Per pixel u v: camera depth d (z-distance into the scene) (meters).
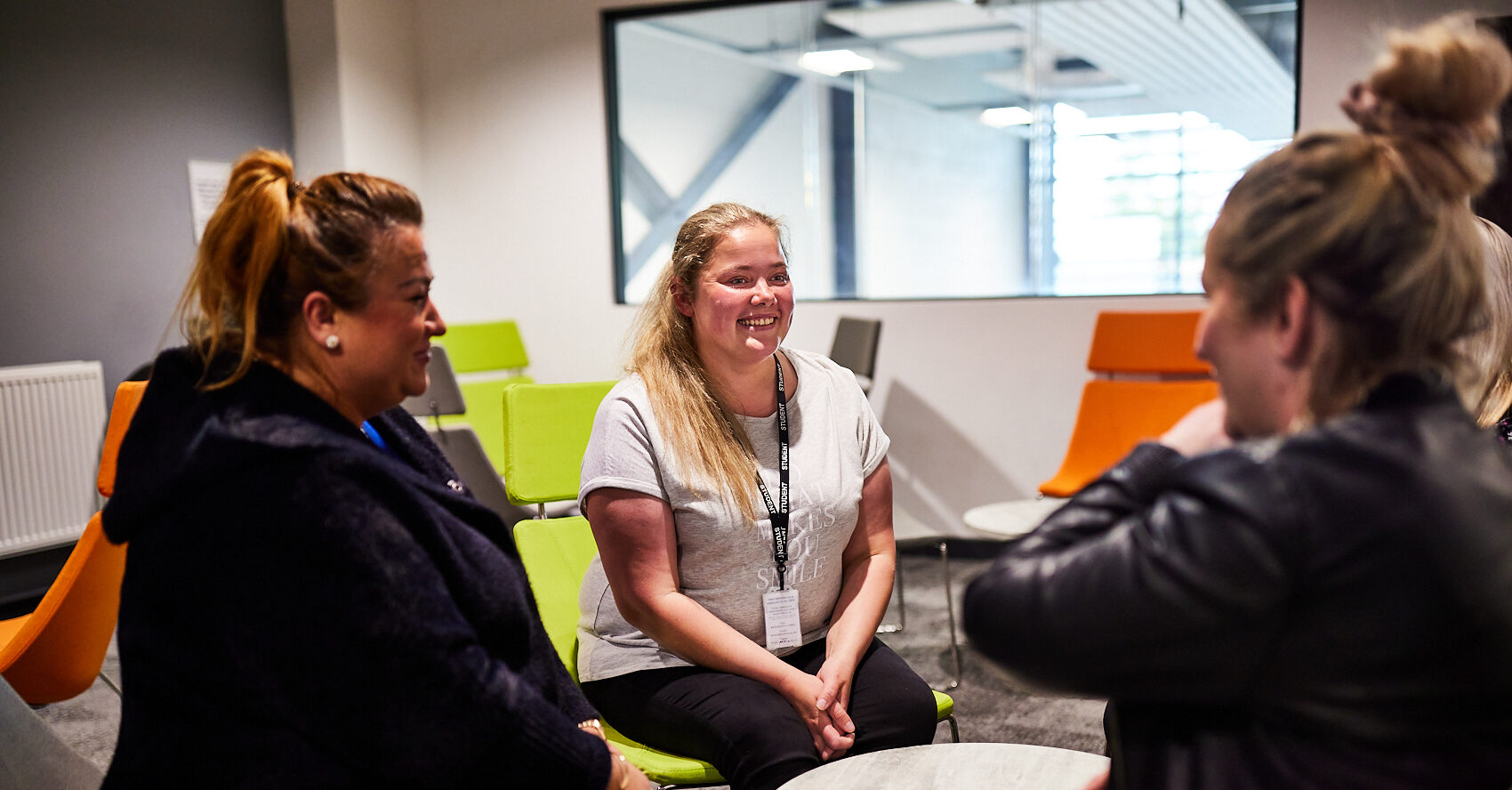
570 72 4.93
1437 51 0.71
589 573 1.85
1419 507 0.67
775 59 5.01
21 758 1.55
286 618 0.95
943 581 4.09
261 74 4.71
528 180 5.09
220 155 4.56
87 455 3.96
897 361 4.52
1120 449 3.66
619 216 5.00
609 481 1.62
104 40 4.08
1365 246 0.70
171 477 0.94
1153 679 0.73
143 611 0.97
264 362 1.03
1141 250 4.28
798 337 4.71
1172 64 4.12
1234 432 0.79
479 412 4.30
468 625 1.03
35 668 2.05
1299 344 0.73
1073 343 4.21
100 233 4.11
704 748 1.55
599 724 1.36
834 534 1.71
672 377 1.70
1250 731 0.74
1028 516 3.15
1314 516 0.68
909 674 1.68
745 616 1.67
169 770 0.98
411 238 1.05
